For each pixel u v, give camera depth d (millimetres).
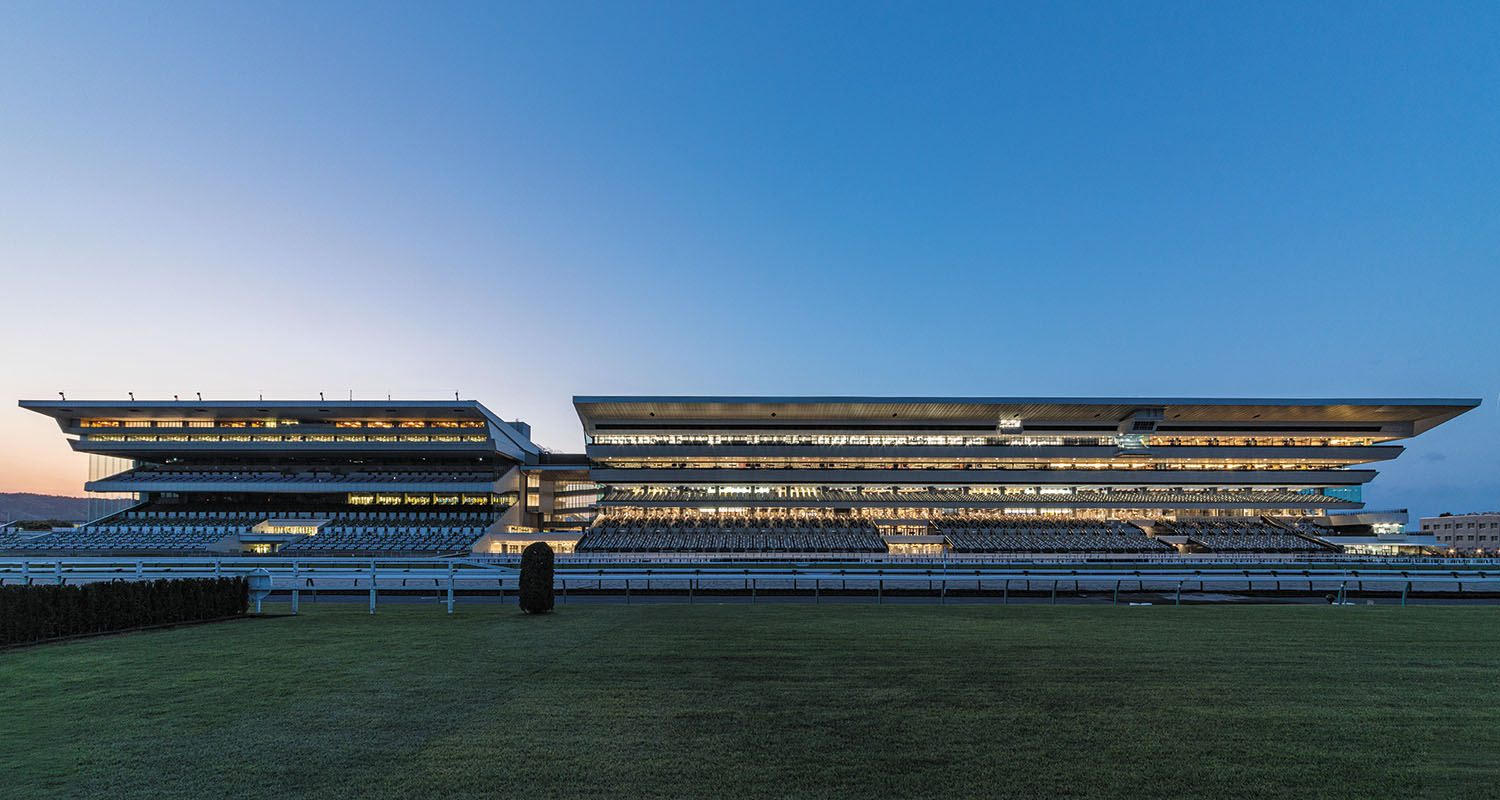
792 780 6992
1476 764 7551
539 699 10305
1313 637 17188
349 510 72812
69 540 66250
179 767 7367
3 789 6766
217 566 27234
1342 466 72062
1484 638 17141
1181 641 16422
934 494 70875
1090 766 7418
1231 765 7477
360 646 15602
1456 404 65562
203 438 70875
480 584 35219
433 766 7379
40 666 13180
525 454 81000
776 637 17062
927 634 17703
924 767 7375
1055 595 30453
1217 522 69312
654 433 70500
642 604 28344
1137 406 67812
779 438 70500
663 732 8609
